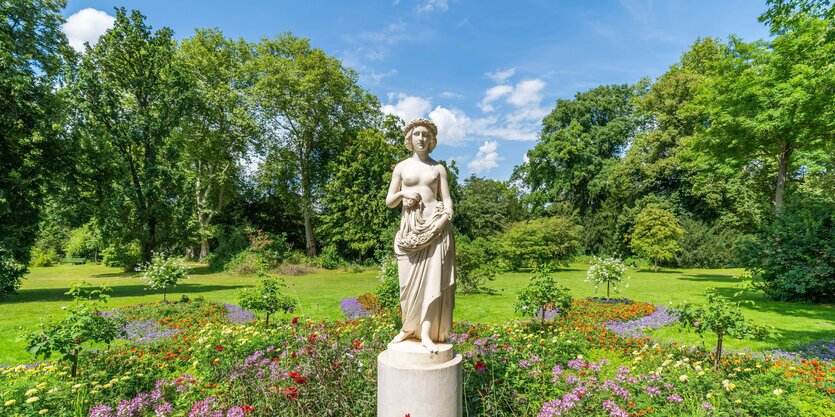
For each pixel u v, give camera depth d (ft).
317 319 36.83
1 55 51.90
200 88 83.97
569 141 127.54
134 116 66.69
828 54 43.19
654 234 93.71
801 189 82.74
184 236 69.15
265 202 127.34
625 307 40.01
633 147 114.62
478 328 28.71
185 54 95.81
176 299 49.67
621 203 118.93
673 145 108.06
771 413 14.92
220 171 110.01
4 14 55.62
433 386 11.60
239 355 20.15
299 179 118.32
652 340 27.78
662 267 102.47
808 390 17.46
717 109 59.72
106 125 65.72
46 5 60.13
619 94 134.41
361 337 23.66
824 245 44.34
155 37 71.10
